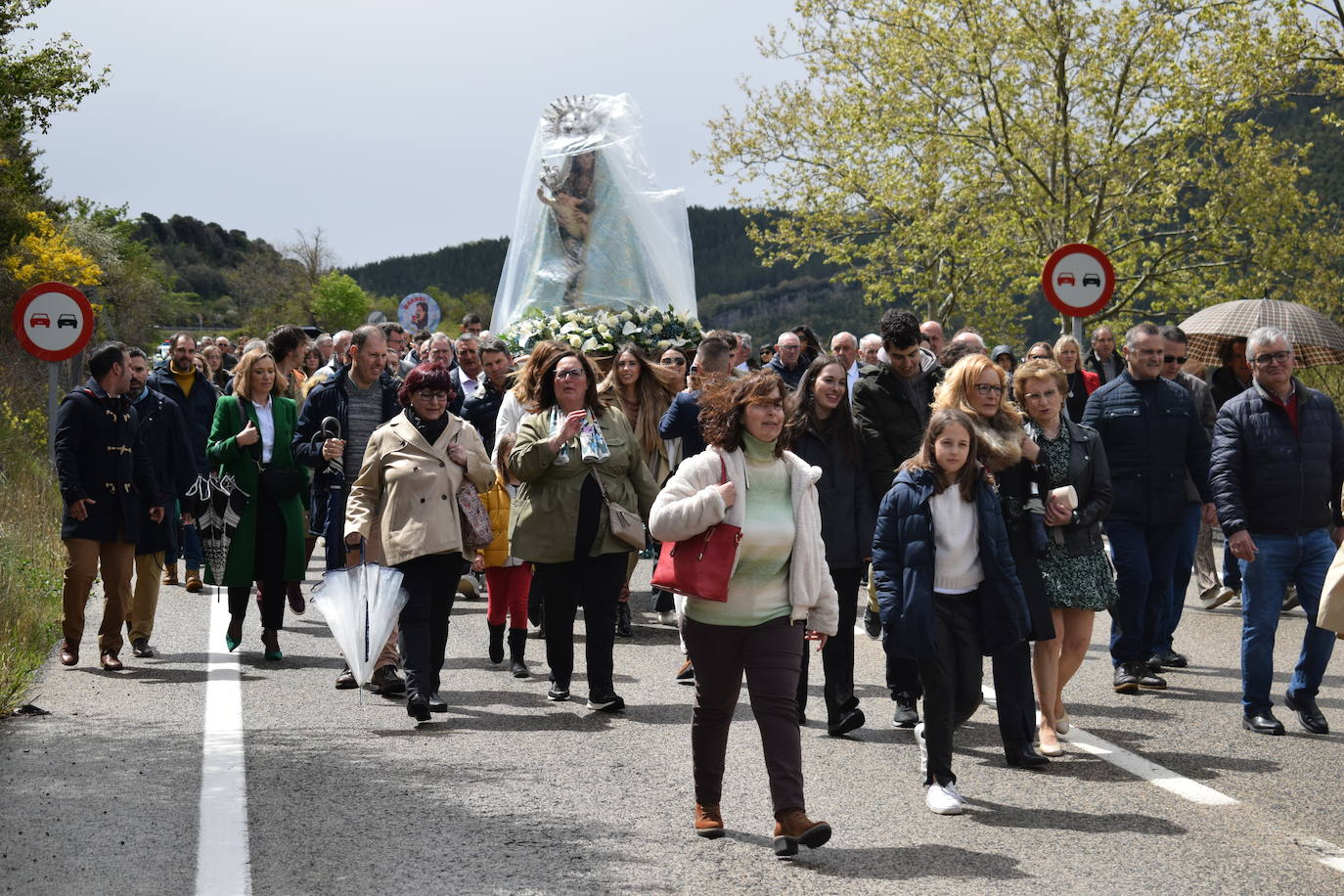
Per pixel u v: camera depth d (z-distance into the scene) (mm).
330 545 9156
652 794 6414
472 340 12727
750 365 20875
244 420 9703
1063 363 12547
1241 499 7898
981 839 5773
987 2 28266
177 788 6422
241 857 5441
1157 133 28281
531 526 8266
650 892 5074
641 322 14102
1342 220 29625
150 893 5039
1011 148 28734
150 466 9656
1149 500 9039
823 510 7773
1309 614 7840
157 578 9867
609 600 8242
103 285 39875
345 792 6387
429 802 6242
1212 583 12055
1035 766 6980
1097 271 12789
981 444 6977
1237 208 29562
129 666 9477
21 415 22828
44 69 16281
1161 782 6711
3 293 28781
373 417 9352
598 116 15188
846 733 7777
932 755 6336
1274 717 7820
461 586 12703
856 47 31156
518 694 8711
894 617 6406
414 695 7723
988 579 6484
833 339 14797
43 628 10211
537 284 15008
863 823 6023
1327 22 26094
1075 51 28422
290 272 77750
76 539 9328
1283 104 27484
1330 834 5844
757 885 5160
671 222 15359
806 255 33500
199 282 115750
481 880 5188
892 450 8000
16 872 5258
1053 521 7273
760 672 5727
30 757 6980
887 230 32812
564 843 5664
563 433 8148
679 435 10023
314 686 8875
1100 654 10195
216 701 8352
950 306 32469
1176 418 9125
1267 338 7973
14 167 28203
